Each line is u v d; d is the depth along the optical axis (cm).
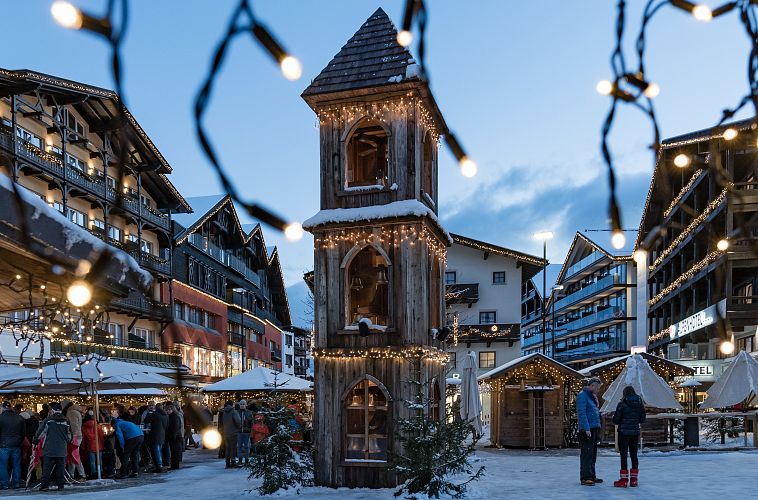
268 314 6469
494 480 1280
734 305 2895
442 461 1077
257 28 162
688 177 3256
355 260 1336
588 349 6209
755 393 1802
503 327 4372
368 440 1220
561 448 2097
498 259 4522
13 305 605
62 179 2780
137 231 3394
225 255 4900
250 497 1147
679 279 3903
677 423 2238
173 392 2233
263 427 1633
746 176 2853
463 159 246
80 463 1412
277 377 2125
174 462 1677
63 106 2866
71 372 1425
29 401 2277
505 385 2153
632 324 5400
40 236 261
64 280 368
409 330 1214
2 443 1321
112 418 1580
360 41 1340
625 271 5475
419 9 188
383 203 1263
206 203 4588
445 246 1441
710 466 1460
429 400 1160
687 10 202
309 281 3997
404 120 1269
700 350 4050
